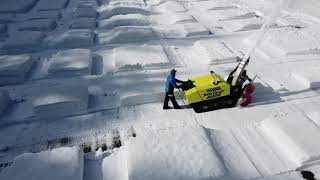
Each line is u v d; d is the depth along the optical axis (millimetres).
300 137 6523
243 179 5785
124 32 12547
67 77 9938
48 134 7309
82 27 14062
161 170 5695
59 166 5812
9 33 13930
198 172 5680
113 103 8469
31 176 5566
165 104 8070
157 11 16891
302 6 17094
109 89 9086
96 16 16047
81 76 9922
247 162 6156
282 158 6305
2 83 9625
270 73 9930
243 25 13859
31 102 8508
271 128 6984
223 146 6574
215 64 10570
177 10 16484
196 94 7797
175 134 6684
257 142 6754
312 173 5957
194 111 8055
